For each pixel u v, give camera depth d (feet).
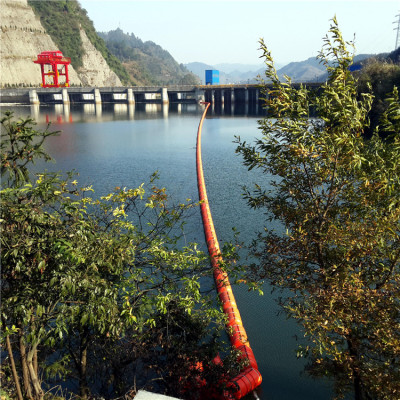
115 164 206.08
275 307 66.69
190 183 166.20
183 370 37.01
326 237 30.53
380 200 30.17
